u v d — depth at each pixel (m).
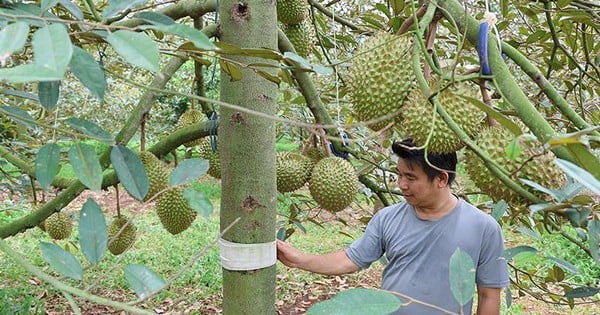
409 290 1.61
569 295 1.29
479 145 0.99
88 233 0.74
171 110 5.62
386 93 1.08
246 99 1.23
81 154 0.73
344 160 1.70
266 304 1.30
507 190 0.97
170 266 4.89
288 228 2.27
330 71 0.95
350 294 0.65
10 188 2.61
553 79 2.29
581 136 0.64
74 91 3.43
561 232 1.17
